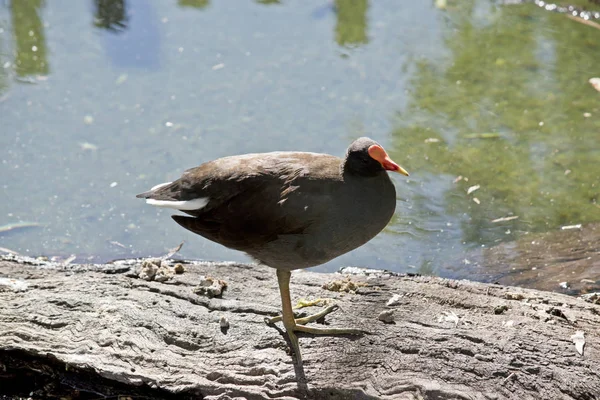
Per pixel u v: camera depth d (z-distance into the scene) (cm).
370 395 712
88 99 1444
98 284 880
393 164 738
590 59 1566
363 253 1131
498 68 1545
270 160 781
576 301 867
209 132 1366
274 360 757
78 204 1213
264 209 754
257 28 1664
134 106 1429
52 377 802
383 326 791
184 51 1580
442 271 1081
